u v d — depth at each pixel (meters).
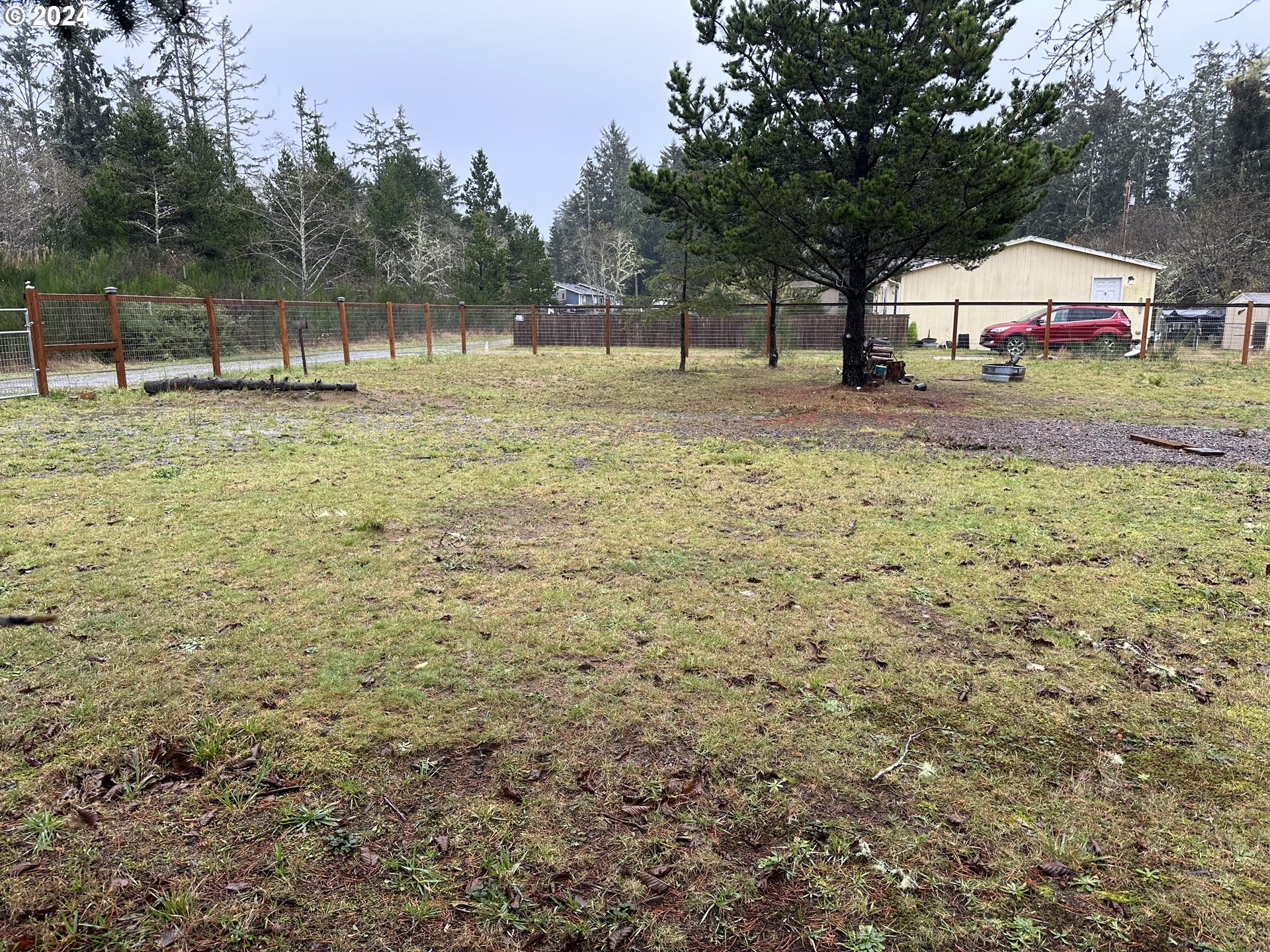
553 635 3.67
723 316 19.59
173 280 20.86
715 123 12.55
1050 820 2.44
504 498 6.27
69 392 12.00
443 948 1.93
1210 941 1.97
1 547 4.74
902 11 11.56
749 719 2.96
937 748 2.82
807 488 6.72
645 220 70.25
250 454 7.83
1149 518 5.79
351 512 5.70
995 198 10.26
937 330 27.14
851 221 10.38
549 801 2.48
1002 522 5.66
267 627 3.68
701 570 4.60
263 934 1.96
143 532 5.12
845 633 3.75
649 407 12.20
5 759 2.62
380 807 2.44
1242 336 23.17
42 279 17.69
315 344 21.78
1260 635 3.77
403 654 3.44
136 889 2.09
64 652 3.38
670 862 2.24
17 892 2.06
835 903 2.09
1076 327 22.03
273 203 33.31
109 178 25.09
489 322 28.92
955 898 2.12
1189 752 2.81
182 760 2.64
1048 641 3.70
